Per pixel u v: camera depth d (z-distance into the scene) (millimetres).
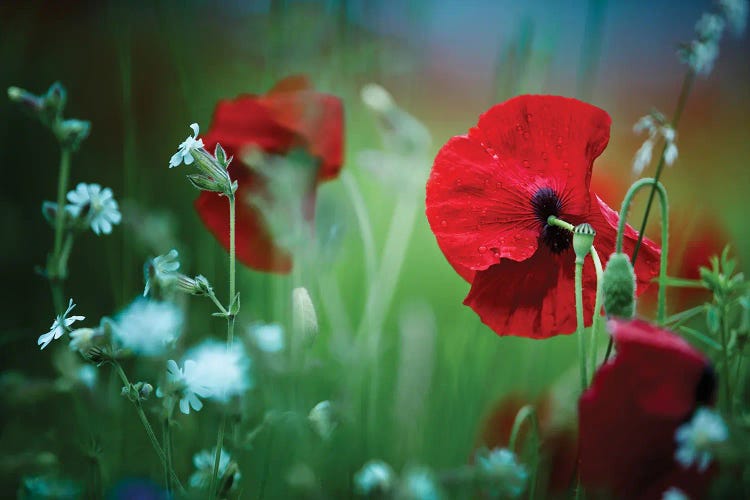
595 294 425
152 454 457
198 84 662
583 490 386
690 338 508
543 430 449
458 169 424
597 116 417
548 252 425
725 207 656
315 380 478
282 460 450
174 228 551
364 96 556
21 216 623
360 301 570
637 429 354
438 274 648
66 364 426
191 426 463
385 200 619
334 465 458
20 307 562
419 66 602
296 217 489
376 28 587
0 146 651
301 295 431
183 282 375
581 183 420
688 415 353
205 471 406
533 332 426
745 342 426
